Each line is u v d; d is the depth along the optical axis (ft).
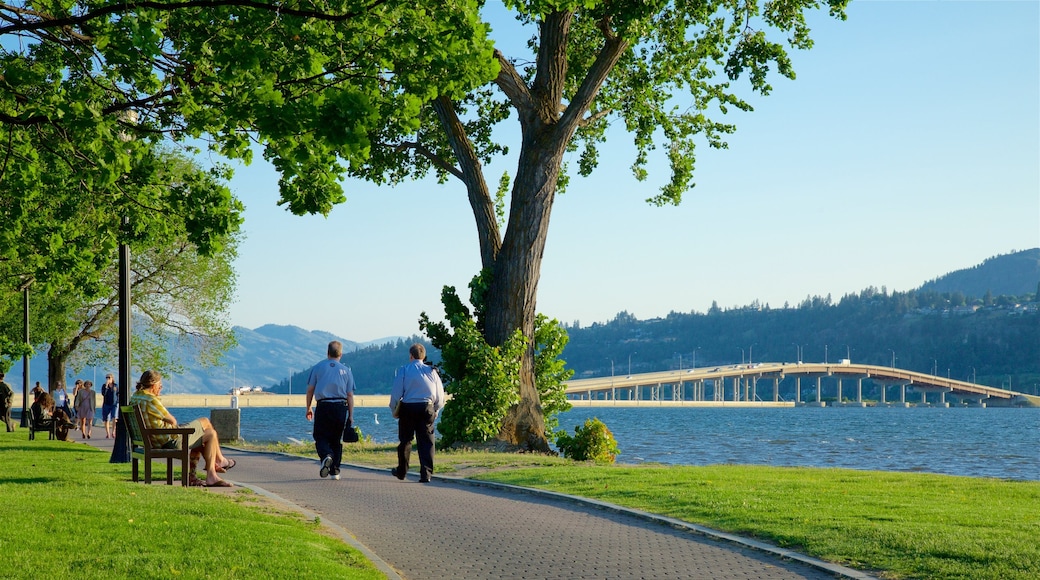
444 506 40.91
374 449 75.92
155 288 139.95
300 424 292.40
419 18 30.63
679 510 38.52
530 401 80.12
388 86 33.06
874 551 28.96
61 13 33.04
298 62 30.45
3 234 43.75
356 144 26.73
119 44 28.55
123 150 30.76
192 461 44.98
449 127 84.07
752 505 38.83
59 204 50.52
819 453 178.09
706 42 91.91
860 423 415.64
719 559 28.94
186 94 32.63
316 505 40.68
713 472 55.47
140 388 45.42
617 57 79.51
